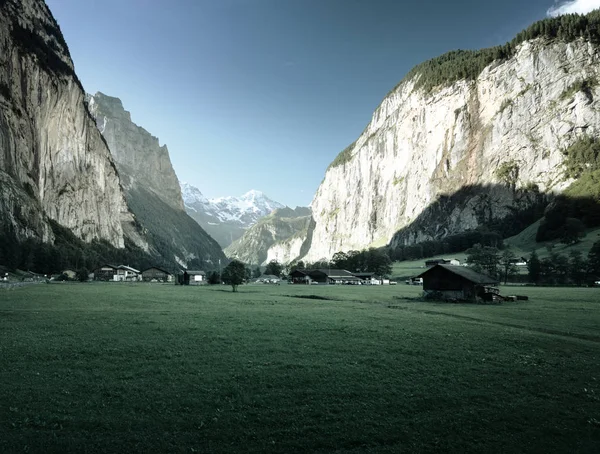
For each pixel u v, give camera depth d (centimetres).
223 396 1537
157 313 3781
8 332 2572
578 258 12988
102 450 1127
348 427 1307
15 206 15100
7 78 17312
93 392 1538
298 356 2114
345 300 6272
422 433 1286
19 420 1280
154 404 1438
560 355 2298
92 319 3241
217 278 13312
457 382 1764
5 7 18962
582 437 1297
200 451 1141
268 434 1251
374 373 1850
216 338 2531
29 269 13525
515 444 1238
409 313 4259
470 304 5675
